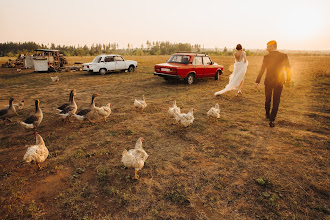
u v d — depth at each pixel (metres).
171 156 4.19
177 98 8.95
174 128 5.65
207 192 3.10
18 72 18.97
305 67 20.30
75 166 3.87
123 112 7.18
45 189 3.24
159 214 2.68
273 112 5.50
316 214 2.64
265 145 4.57
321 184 3.22
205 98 8.88
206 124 5.93
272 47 5.32
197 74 12.10
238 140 4.84
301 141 4.72
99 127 5.81
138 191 3.14
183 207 2.81
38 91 10.67
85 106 7.94
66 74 17.28
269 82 5.49
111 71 18.44
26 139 5.05
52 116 6.80
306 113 6.67
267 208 2.76
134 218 2.63
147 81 13.47
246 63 8.42
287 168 3.67
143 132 5.42
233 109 7.30
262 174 3.52
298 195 2.99
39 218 2.66
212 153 4.29
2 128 5.79
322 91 9.79
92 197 3.04
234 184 3.27
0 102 8.49
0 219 2.63
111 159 4.11
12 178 3.52
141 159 3.39
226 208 2.77
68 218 2.66
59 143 4.81
